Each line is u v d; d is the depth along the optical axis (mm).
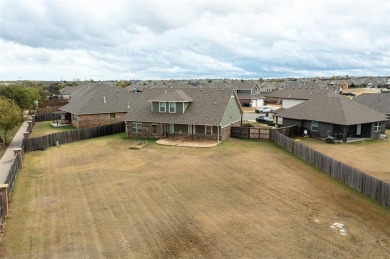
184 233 15219
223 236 14867
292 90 82625
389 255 13148
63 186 22344
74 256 13352
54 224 16297
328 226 15664
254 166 26688
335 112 38312
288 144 32000
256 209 17859
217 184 22266
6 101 39406
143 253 13555
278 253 13336
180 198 19719
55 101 79562
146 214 17422
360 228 15438
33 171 26359
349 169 21281
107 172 25750
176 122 38375
